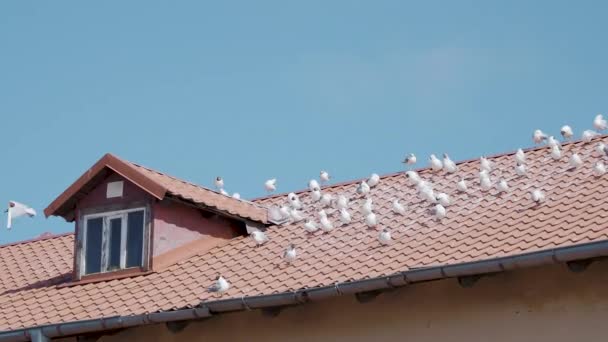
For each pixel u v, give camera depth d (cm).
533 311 1802
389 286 1841
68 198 2305
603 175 2016
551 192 2017
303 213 2353
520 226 1891
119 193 2291
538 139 2286
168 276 2184
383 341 1908
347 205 2297
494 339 1822
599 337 1745
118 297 2147
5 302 2270
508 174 2192
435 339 1867
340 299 1961
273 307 1969
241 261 2162
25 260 2562
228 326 2042
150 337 2105
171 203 2273
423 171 2362
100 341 2145
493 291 1838
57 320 2111
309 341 1967
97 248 2280
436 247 1927
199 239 2283
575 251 1694
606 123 2272
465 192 2148
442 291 1880
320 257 2059
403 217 2128
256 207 2373
